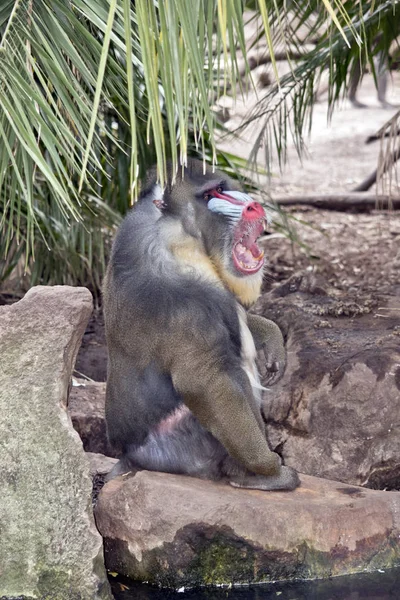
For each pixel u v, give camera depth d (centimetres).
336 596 766
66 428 761
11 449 755
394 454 986
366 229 1922
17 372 779
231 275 827
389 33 1410
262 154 2575
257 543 789
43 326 796
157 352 810
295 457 1002
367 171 2467
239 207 814
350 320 1196
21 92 755
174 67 592
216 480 866
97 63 864
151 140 1434
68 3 838
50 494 747
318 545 803
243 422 799
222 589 786
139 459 871
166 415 846
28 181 823
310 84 1423
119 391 848
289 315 1186
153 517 791
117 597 768
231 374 800
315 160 2598
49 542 734
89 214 1392
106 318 841
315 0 1292
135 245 820
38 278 1409
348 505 827
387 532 830
